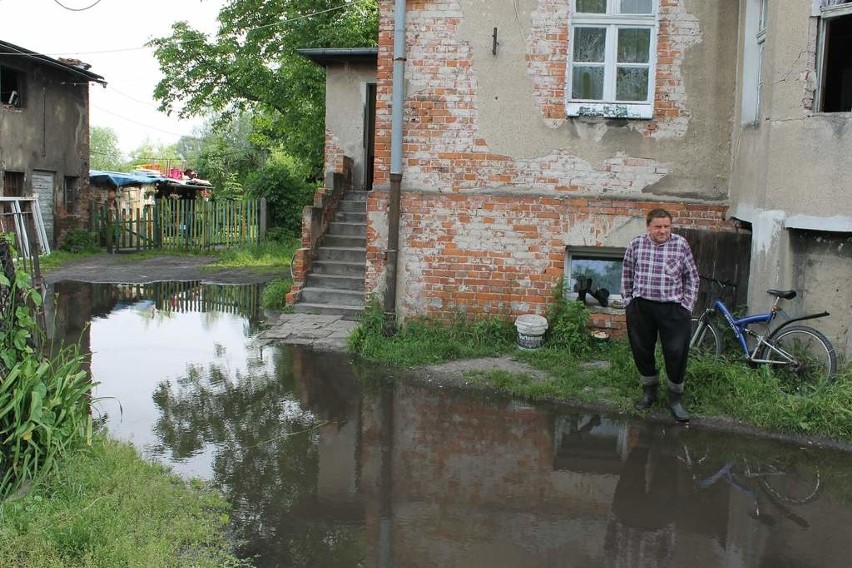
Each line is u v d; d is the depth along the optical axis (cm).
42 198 2200
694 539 443
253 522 455
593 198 895
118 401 706
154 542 399
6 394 461
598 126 890
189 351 929
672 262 633
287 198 2370
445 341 896
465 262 924
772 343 713
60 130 2253
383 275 951
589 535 447
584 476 542
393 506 486
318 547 425
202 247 2277
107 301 1327
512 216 910
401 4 890
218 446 591
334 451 587
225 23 2294
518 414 685
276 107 2295
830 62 819
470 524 461
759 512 482
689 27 868
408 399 730
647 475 545
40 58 2048
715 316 793
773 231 739
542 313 915
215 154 4212
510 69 897
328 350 933
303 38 2138
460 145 913
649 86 889
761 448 601
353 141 1564
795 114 722
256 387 766
